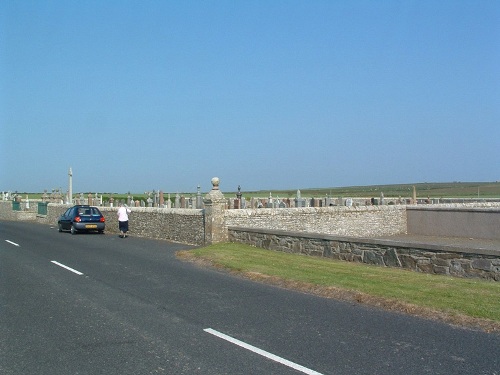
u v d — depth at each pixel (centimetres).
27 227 3631
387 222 3142
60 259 1667
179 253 1775
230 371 584
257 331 759
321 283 1118
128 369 594
